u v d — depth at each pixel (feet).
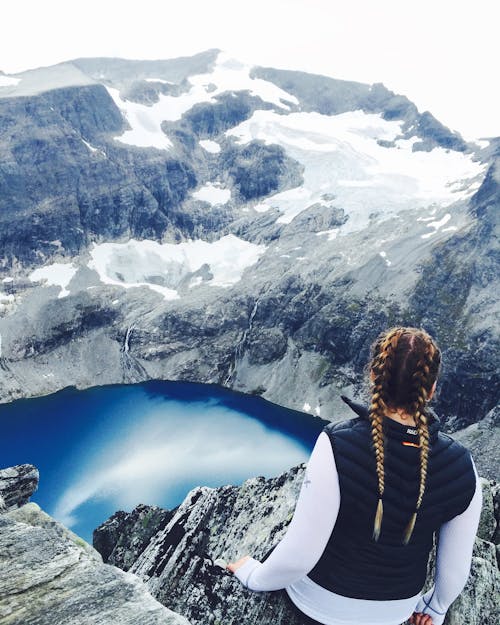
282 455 317.83
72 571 13.10
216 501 24.67
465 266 376.89
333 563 11.34
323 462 10.96
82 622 11.41
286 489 24.58
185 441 331.16
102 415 360.89
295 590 12.35
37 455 311.27
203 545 22.82
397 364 10.89
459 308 361.92
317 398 381.60
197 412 369.50
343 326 394.52
